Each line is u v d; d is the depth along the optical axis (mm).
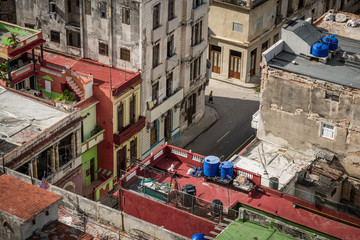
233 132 84062
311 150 65125
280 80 63781
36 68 70812
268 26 94625
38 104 63938
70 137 63469
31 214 43219
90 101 68125
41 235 43906
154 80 72750
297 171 63250
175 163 61469
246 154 66188
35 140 57469
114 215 50594
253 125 69750
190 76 80250
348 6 113875
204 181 58594
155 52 72250
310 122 63875
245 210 47562
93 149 70312
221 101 90938
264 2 90938
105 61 73312
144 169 58812
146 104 73062
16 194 44906
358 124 61156
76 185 66000
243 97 92000
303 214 55438
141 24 68125
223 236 45812
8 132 59094
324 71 63031
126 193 55375
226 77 96062
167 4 71188
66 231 44750
